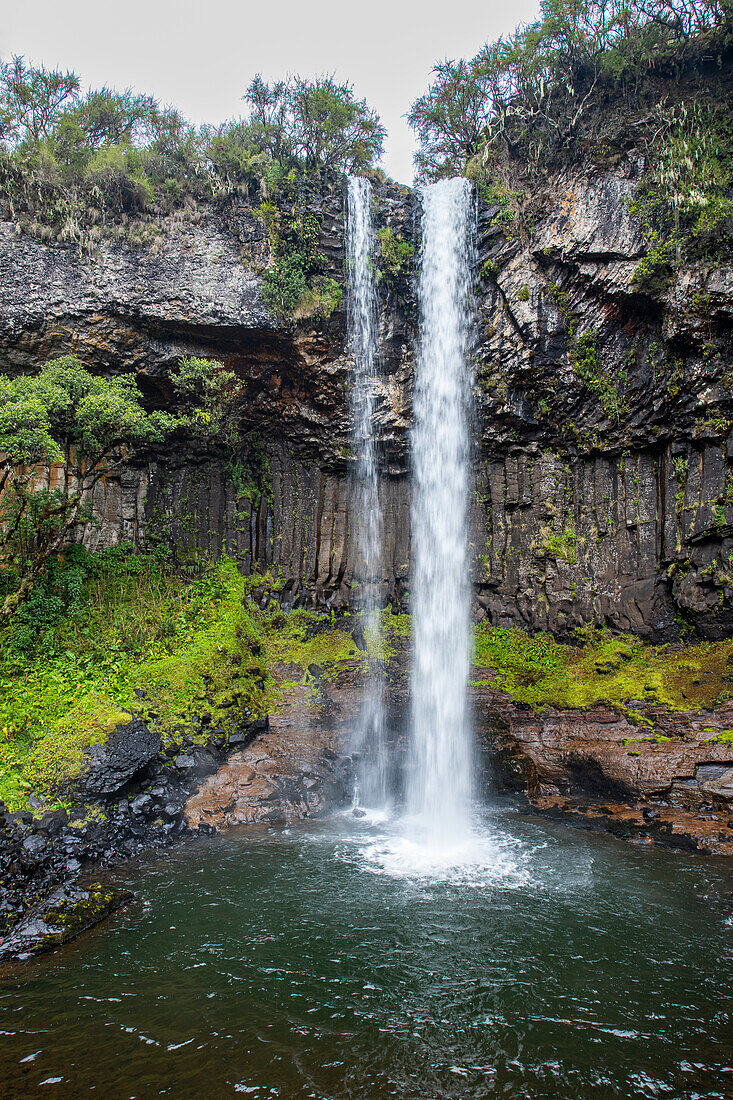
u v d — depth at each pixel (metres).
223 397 17.64
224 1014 6.29
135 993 6.61
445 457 18.38
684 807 11.76
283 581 18.81
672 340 14.82
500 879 9.61
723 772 11.80
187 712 13.05
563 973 7.13
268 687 15.44
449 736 14.68
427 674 16.34
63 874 9.16
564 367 16.52
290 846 10.88
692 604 14.65
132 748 11.37
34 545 15.01
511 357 16.92
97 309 16.44
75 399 14.68
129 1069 5.48
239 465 19.45
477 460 18.27
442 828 11.87
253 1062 5.60
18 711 11.70
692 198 14.17
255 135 18.81
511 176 17.67
